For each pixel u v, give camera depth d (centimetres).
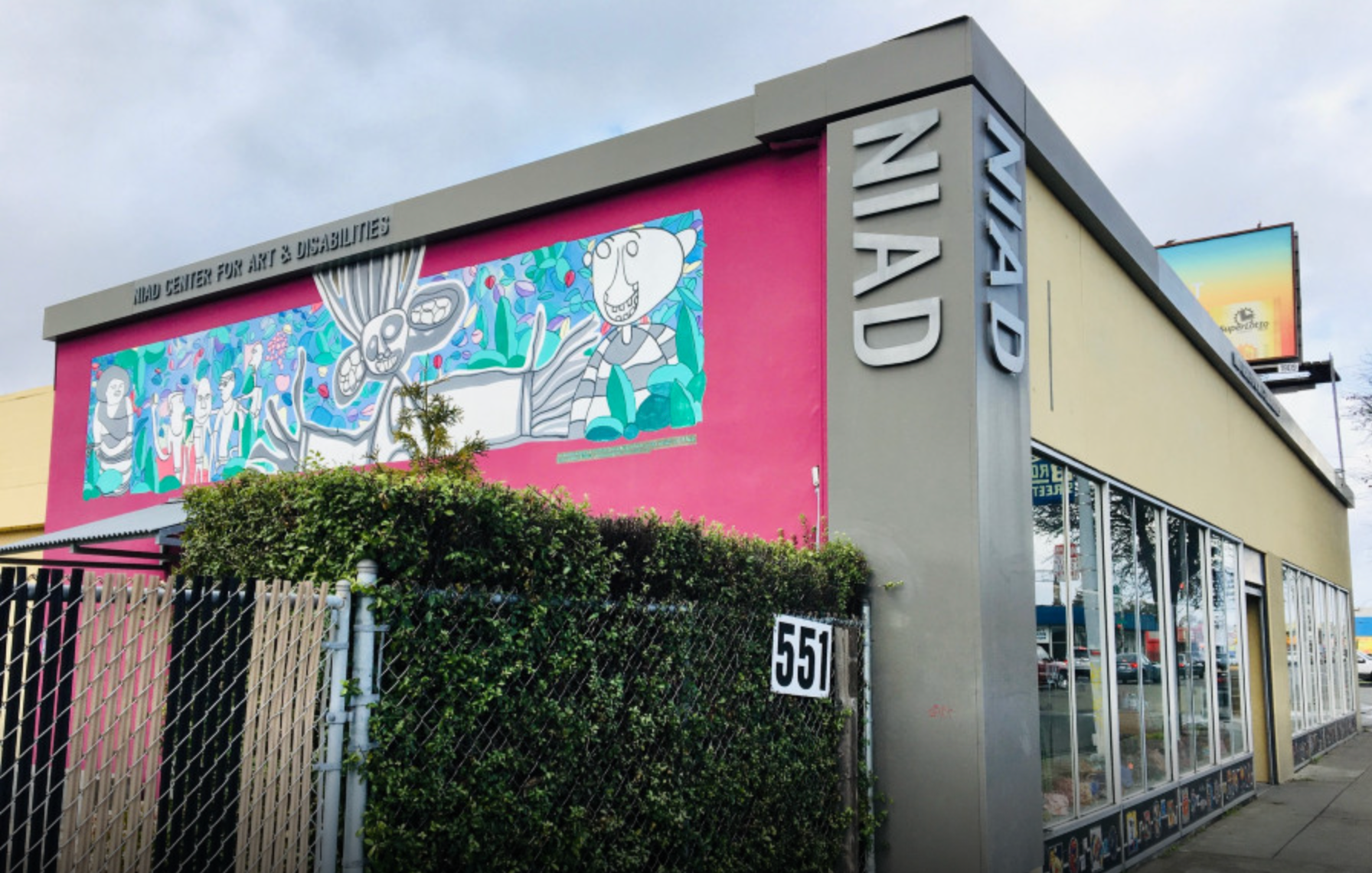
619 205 1048
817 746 697
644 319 1014
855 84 862
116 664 376
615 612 547
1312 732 2052
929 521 773
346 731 429
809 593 705
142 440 1413
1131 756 1064
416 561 445
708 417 959
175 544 967
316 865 413
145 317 1438
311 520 450
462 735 456
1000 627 768
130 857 372
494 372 1107
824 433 872
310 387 1253
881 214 833
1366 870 1038
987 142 823
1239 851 1130
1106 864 959
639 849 539
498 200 1113
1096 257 1073
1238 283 2959
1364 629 5441
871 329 822
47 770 357
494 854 461
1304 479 2248
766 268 948
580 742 509
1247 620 1758
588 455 1027
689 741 584
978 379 773
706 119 983
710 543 614
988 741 733
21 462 1560
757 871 627
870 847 743
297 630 419
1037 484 884
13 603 356
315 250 1254
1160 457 1231
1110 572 1042
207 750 394
